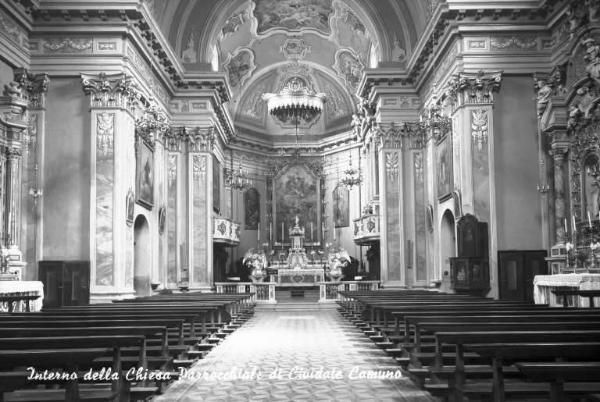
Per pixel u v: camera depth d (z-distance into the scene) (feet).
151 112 64.44
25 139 52.39
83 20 53.72
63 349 15.47
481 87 54.03
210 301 44.29
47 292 51.03
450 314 24.47
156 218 67.67
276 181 111.65
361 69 96.58
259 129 112.68
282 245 108.27
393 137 74.95
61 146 53.52
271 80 110.22
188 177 77.00
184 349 25.96
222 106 83.76
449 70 58.03
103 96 53.83
